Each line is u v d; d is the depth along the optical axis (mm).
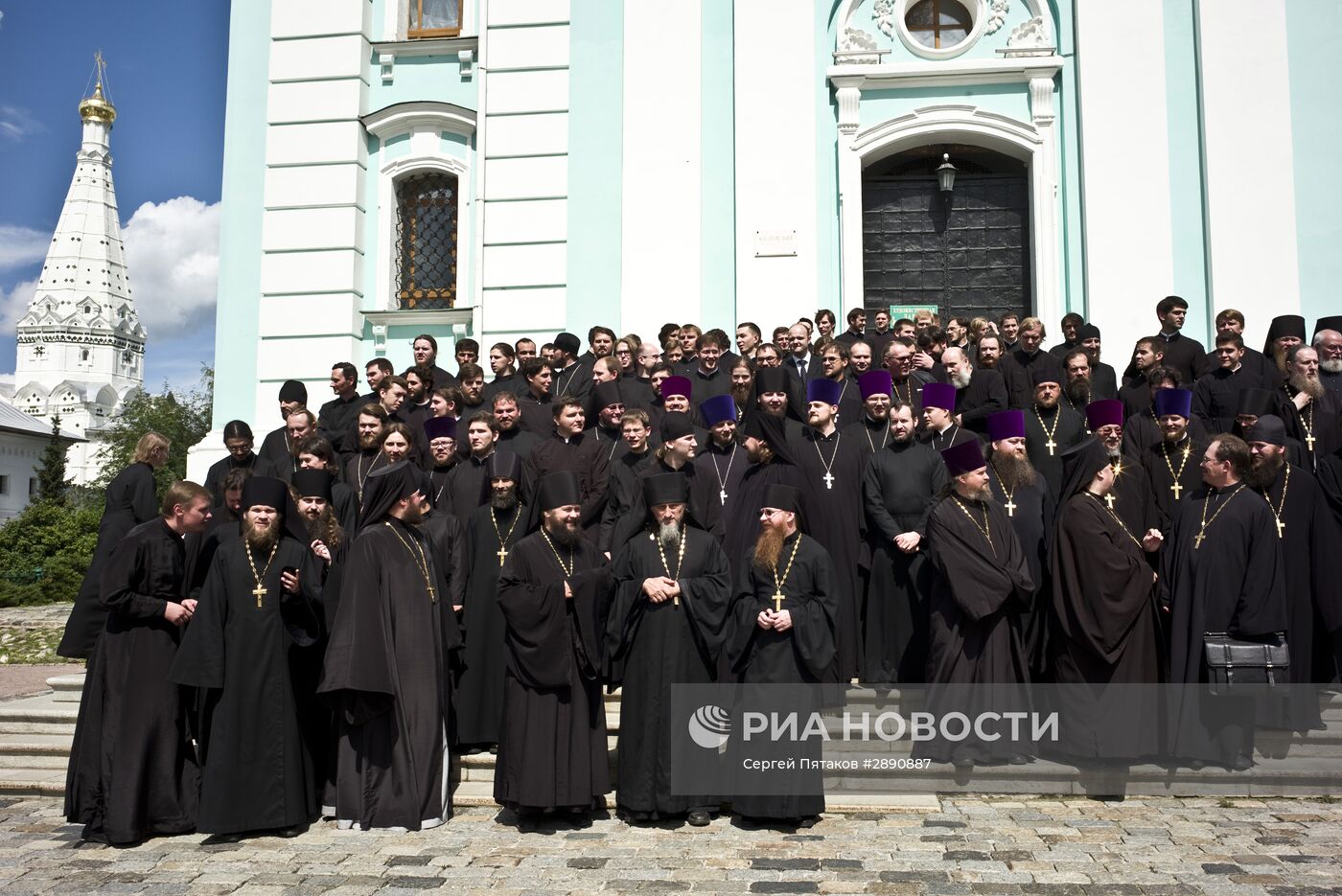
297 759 6238
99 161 115375
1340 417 7734
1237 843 5582
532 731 6102
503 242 12570
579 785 6051
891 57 12227
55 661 13219
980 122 12016
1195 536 6668
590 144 12539
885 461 7672
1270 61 11445
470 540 7594
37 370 111562
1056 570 6785
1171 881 5051
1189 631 6578
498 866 5473
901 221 12570
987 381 8938
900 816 6215
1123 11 11750
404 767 6215
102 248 114125
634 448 7652
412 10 13656
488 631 7355
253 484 6383
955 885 5059
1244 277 11227
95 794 6148
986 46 12133
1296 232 11250
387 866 5508
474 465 8398
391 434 7180
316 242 13031
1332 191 11289
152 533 6391
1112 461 7238
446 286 13297
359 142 13148
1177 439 7512
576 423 8227
